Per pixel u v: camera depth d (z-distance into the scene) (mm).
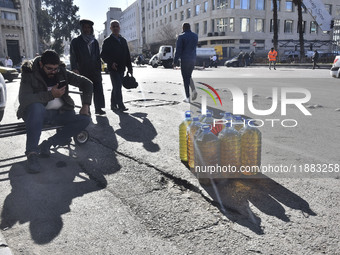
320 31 55625
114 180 2938
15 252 1884
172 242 1945
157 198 2559
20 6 46781
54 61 3344
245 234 2002
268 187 2693
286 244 1887
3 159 3586
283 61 36250
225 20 49188
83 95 3775
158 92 9617
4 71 17344
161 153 3668
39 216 2303
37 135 3266
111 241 1972
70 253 1861
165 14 69312
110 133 4668
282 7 51875
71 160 3512
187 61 7242
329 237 1946
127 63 6344
